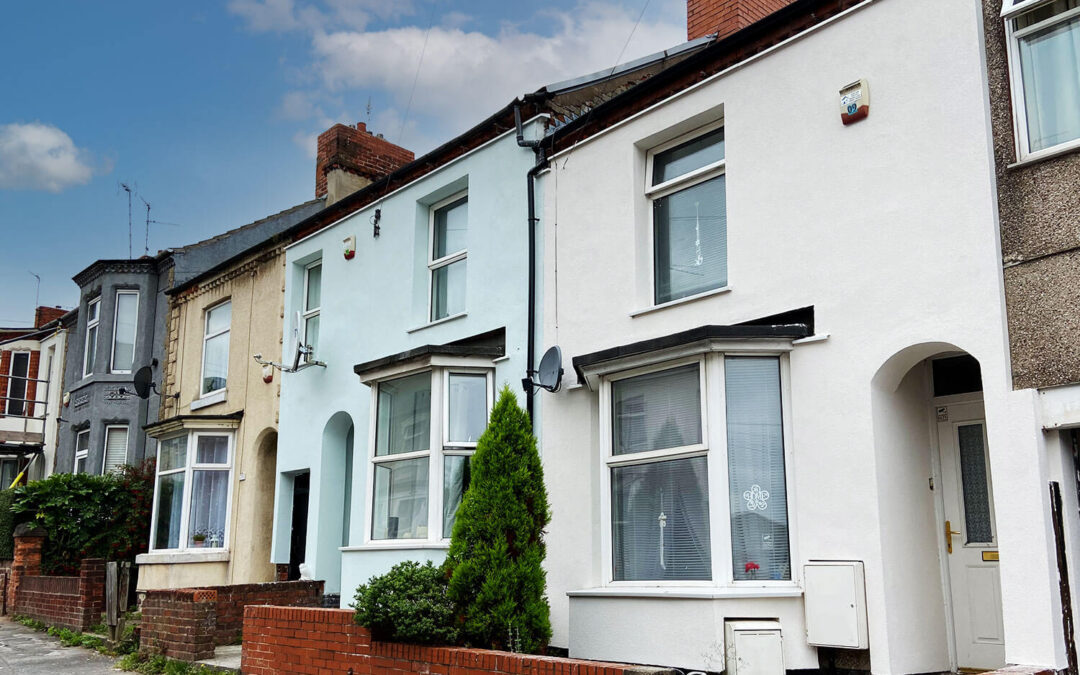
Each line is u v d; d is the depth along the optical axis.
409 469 11.45
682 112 9.77
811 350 8.25
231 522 15.63
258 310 16.17
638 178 10.25
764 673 7.63
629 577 9.20
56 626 15.42
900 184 7.86
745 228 8.99
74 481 17.78
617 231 10.23
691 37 13.93
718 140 9.79
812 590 7.71
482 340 11.73
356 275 14.00
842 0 8.47
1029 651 6.51
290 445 14.53
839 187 8.28
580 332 10.38
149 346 20.88
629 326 9.85
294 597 12.87
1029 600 6.56
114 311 21.50
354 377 13.45
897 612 7.45
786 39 8.91
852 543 7.67
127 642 12.75
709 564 8.48
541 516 8.59
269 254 16.11
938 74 7.75
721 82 9.45
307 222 15.10
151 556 15.51
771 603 7.91
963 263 7.34
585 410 9.98
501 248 11.61
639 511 9.23
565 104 11.72
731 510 8.36
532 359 10.77
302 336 15.16
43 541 17.80
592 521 9.63
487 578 8.12
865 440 7.73
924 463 8.09
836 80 8.45
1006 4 7.40
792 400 8.33
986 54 7.54
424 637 8.02
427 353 11.12
